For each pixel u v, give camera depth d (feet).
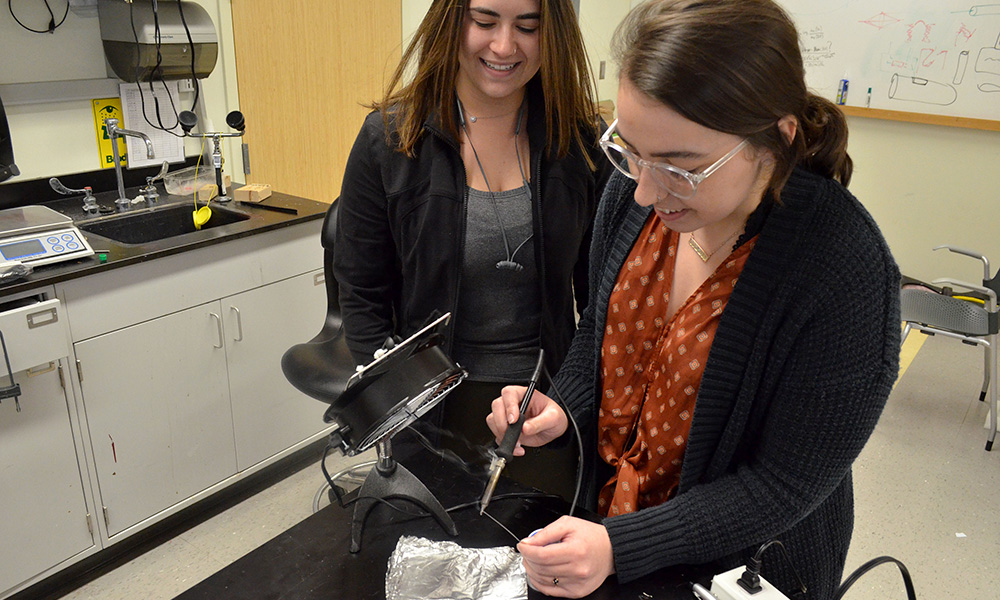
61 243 6.47
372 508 3.41
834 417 2.71
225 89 9.39
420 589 2.95
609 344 3.62
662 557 2.94
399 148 4.75
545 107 4.73
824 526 3.22
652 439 3.42
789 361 2.84
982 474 9.18
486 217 4.89
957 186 13.15
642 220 3.48
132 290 6.82
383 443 3.43
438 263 4.88
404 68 4.76
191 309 7.36
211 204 8.45
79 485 6.89
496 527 3.35
